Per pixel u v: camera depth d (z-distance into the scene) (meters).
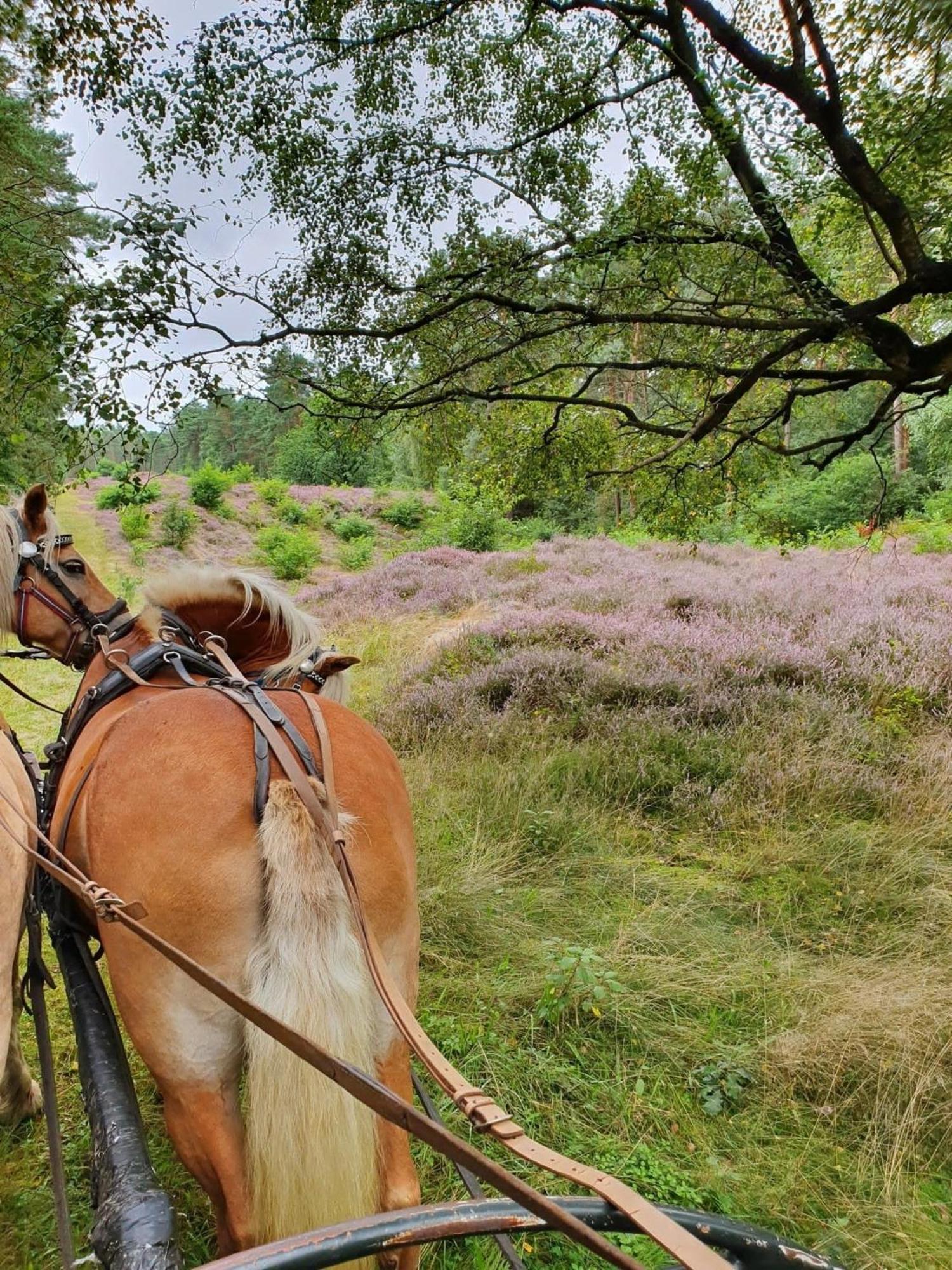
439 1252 2.38
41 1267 2.37
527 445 6.89
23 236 4.61
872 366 6.13
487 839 4.78
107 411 4.61
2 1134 2.86
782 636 7.89
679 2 4.85
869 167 4.48
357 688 8.59
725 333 5.64
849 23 3.85
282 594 3.13
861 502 19.88
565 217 5.45
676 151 5.20
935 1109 2.77
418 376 6.55
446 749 6.07
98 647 2.96
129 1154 1.57
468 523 21.92
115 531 24.84
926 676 6.57
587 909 4.19
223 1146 1.74
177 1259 1.33
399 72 5.56
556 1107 2.92
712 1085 3.01
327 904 1.72
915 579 10.91
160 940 1.57
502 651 8.38
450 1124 2.85
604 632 8.46
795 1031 3.17
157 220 4.23
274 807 1.79
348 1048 1.64
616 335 6.04
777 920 4.05
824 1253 2.34
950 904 4.02
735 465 6.82
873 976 3.48
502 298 5.53
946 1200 2.51
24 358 4.50
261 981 1.68
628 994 3.43
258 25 4.81
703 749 5.74
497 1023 3.32
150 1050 1.79
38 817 2.59
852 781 5.23
